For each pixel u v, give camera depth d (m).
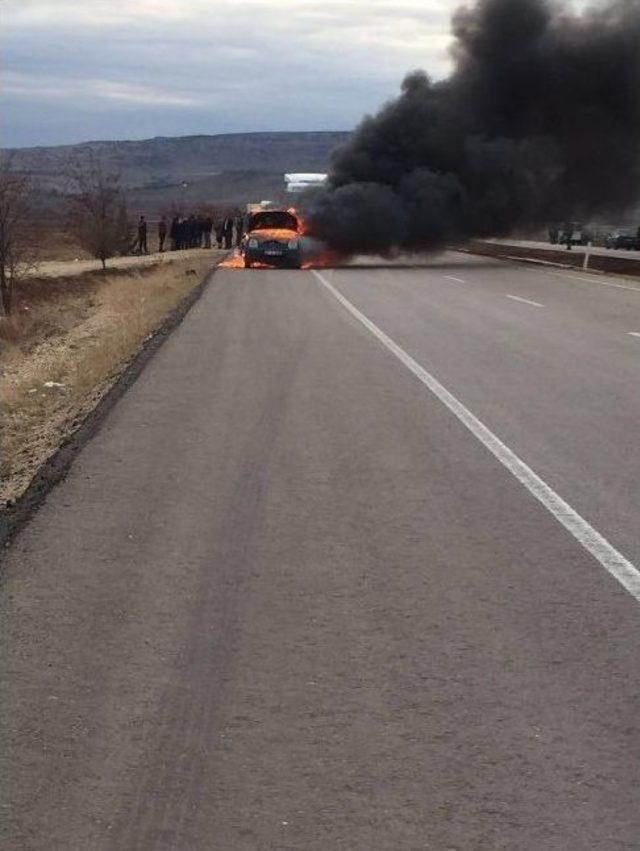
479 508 8.48
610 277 37.03
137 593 6.65
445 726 4.90
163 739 4.79
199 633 6.01
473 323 21.89
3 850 3.94
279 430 11.50
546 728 4.88
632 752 4.65
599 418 12.02
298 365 16.11
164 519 8.25
